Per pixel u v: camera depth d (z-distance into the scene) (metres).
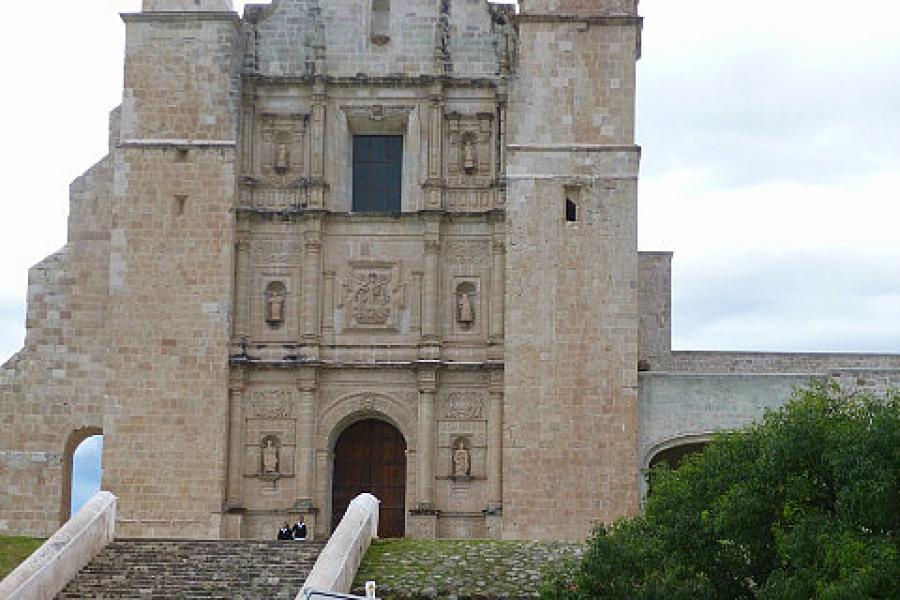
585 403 65.31
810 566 39.62
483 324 67.56
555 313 65.88
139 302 66.56
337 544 49.78
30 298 69.56
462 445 66.69
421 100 68.94
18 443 68.75
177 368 66.12
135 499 65.38
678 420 66.06
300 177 68.50
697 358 76.25
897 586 38.09
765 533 41.53
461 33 69.50
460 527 66.25
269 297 67.81
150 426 65.81
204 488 65.38
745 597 42.16
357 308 67.69
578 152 66.81
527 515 64.62
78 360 69.12
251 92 68.81
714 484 43.00
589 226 66.38
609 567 42.16
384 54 69.38
